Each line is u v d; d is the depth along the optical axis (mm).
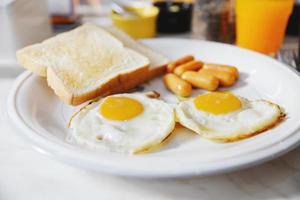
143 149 307
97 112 347
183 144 324
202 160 277
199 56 471
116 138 317
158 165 273
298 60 468
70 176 307
